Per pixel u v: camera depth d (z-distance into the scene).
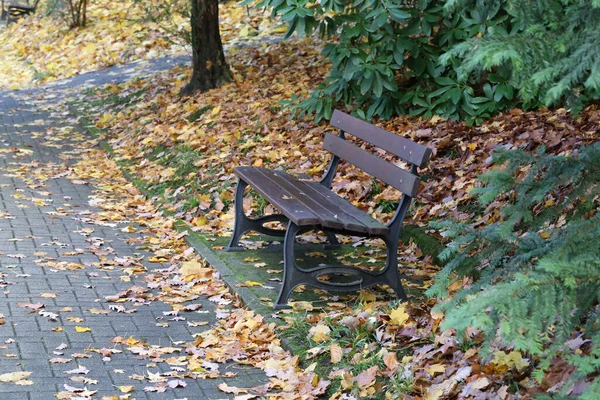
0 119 11.92
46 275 5.82
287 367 4.43
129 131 10.84
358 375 4.12
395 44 8.11
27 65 16.83
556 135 6.88
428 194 6.81
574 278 2.65
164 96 11.76
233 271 5.95
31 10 20.30
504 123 7.57
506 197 6.12
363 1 8.04
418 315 4.91
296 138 8.77
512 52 2.79
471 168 6.88
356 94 8.64
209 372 4.41
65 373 4.28
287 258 5.19
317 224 5.18
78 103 12.95
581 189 3.43
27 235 6.74
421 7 8.02
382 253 6.38
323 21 8.40
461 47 2.93
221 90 11.09
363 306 5.01
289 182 6.30
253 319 5.03
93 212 7.68
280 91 10.38
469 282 4.81
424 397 3.83
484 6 3.69
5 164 9.29
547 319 2.70
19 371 4.25
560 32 3.01
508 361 3.89
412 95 8.36
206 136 9.45
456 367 4.02
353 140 8.39
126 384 4.22
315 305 5.23
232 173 8.14
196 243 6.70
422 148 5.08
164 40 16.00
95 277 5.89
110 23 17.52
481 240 3.62
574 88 3.44
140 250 6.67
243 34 14.76
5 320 4.94
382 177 5.52
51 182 8.70
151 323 5.11
